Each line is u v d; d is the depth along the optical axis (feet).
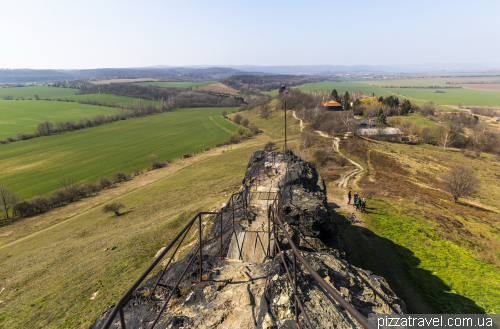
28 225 149.18
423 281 59.88
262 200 46.85
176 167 242.99
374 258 68.13
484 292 55.62
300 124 351.25
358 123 325.62
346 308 7.38
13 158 269.44
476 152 247.29
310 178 56.08
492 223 104.22
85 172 237.45
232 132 372.38
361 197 114.32
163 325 18.62
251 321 17.94
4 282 88.33
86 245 106.22
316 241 37.81
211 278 23.38
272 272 20.62
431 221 95.14
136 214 136.67
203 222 86.53
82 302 65.31
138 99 622.95
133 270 74.95
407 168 193.77
